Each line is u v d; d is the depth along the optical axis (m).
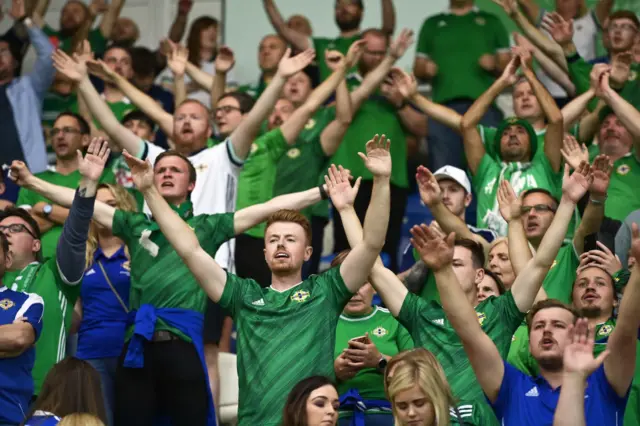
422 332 17.27
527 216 21.44
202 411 18.27
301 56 22.94
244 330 16.98
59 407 14.93
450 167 23.73
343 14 30.36
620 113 23.62
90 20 32.41
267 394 16.47
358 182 17.64
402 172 27.98
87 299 20.28
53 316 19.06
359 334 18.95
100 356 19.98
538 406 15.16
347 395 18.08
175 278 18.44
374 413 18.12
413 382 14.52
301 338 16.75
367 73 28.69
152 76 30.50
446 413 14.48
